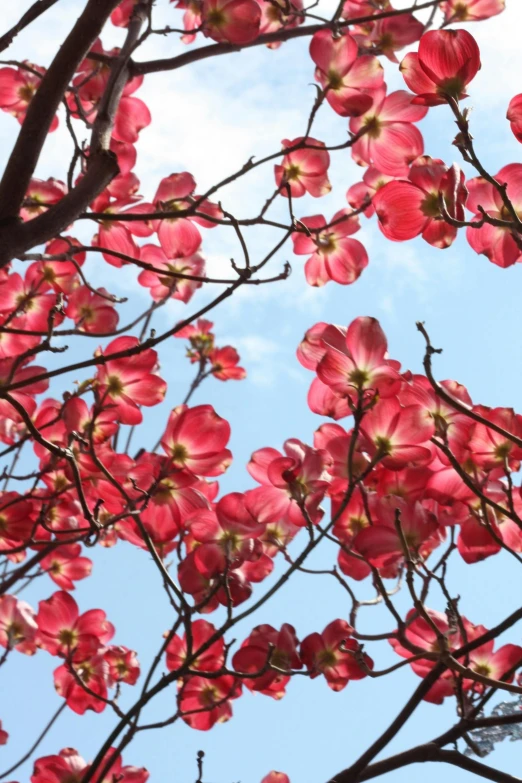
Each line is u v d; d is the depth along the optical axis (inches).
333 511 100.0
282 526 99.6
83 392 99.0
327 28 103.5
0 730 106.6
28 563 104.6
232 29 100.6
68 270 111.0
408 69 91.0
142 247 112.0
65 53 92.4
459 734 94.2
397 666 91.3
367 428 95.1
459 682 94.6
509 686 89.7
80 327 110.7
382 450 93.7
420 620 99.0
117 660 105.7
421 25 110.3
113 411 100.1
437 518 97.7
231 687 100.0
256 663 98.5
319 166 107.6
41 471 101.7
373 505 97.7
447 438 96.4
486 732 94.8
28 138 92.5
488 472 96.7
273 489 97.7
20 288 110.6
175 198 107.3
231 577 98.4
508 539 97.9
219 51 101.0
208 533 98.3
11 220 92.7
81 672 104.1
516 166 96.2
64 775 101.5
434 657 90.7
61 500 106.0
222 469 97.7
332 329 95.9
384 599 92.2
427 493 97.5
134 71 99.8
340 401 96.7
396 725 93.8
